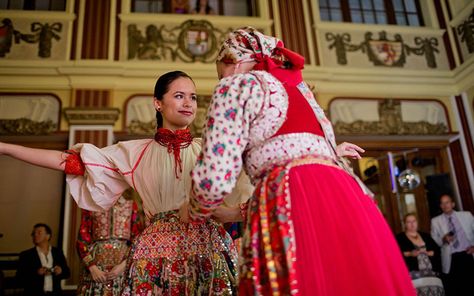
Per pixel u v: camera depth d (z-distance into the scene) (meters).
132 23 6.55
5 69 6.03
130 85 6.27
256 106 1.10
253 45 1.23
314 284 0.93
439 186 6.75
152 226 1.46
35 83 6.06
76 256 5.43
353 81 6.82
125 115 6.12
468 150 6.81
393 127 6.73
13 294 5.48
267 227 1.01
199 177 1.04
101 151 1.54
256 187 1.10
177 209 1.48
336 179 1.07
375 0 7.73
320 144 1.12
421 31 7.32
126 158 1.55
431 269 4.73
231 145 1.05
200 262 1.41
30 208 5.86
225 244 1.49
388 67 7.00
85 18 6.48
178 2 7.04
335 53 6.93
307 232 0.98
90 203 1.51
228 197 1.54
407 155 7.04
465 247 5.56
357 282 0.93
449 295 5.54
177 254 1.41
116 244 3.46
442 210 6.06
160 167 1.52
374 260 0.94
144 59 6.39
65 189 5.85
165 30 6.57
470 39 6.92
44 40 6.27
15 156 1.43
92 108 5.89
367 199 1.11
